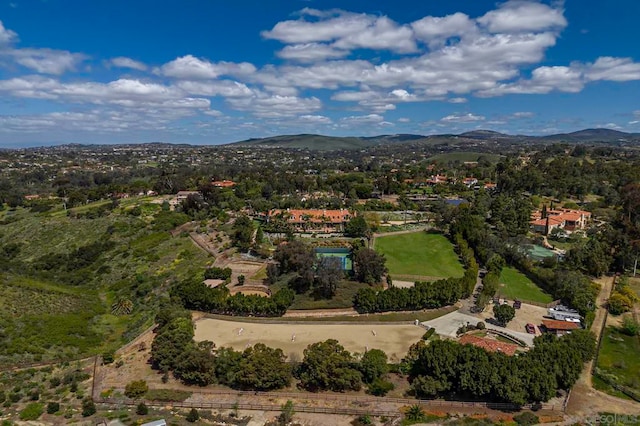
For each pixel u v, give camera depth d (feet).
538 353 237.04
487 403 224.33
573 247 456.45
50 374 260.42
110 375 256.93
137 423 207.62
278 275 388.16
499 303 352.49
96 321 340.80
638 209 529.04
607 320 323.16
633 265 426.10
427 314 333.01
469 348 235.61
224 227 548.72
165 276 413.18
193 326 296.92
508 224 536.01
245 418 216.13
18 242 543.39
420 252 479.00
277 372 236.43
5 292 359.25
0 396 230.48
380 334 301.63
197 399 231.09
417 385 232.73
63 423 208.64
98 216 602.44
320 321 321.52
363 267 376.27
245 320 324.19
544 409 221.87
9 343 286.25
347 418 215.72
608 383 245.86
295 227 572.51
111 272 442.91
